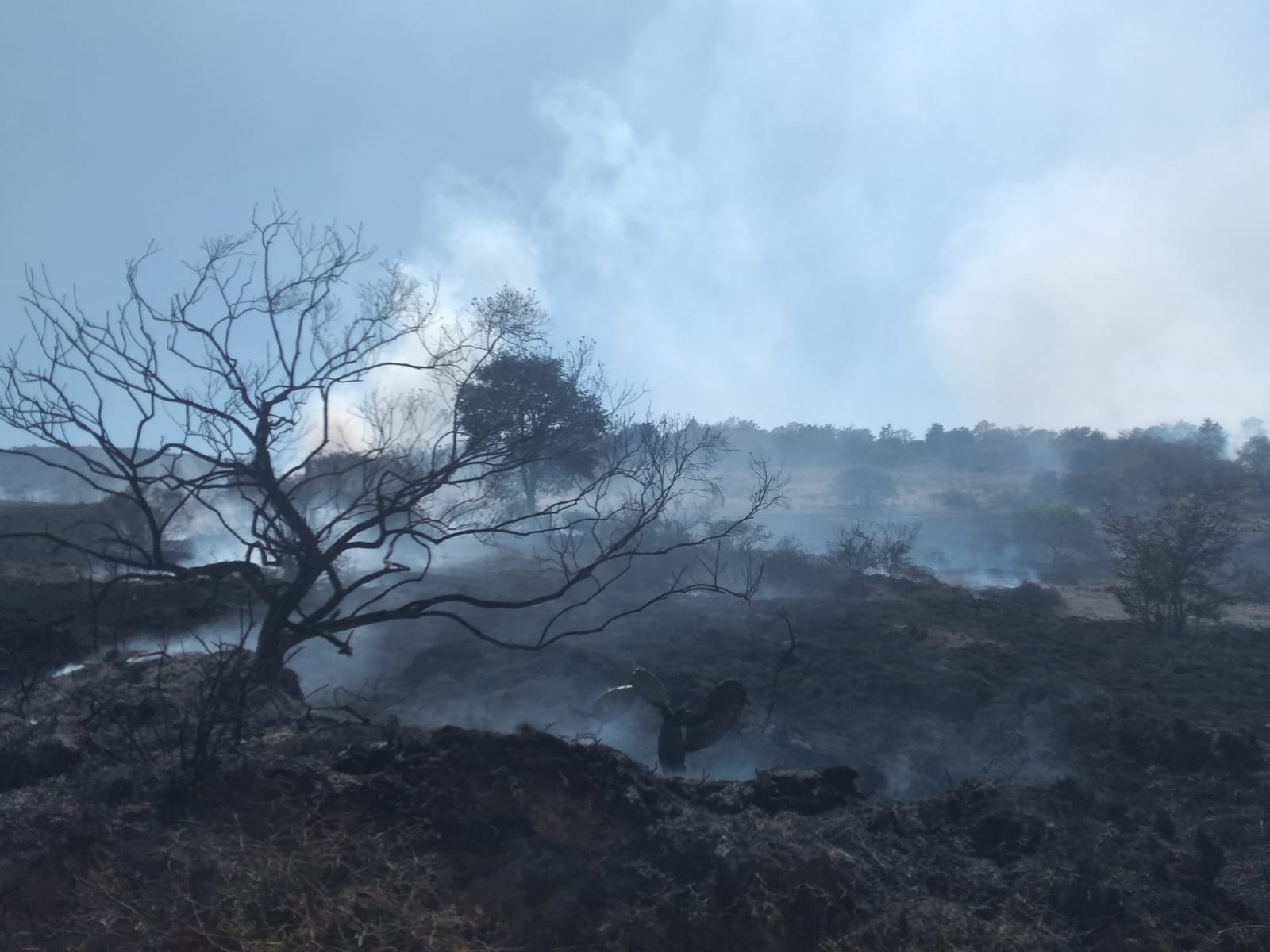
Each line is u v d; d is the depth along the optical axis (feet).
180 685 32.53
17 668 36.99
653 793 22.21
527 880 19.35
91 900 17.93
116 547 68.95
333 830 19.95
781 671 51.47
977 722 43.01
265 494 32.68
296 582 32.19
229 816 20.80
